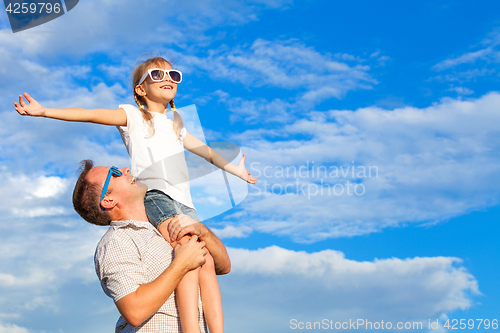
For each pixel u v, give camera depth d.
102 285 2.33
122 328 2.43
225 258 2.77
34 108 2.50
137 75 3.13
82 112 2.72
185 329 2.29
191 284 2.37
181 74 3.17
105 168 2.57
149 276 2.34
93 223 2.57
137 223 2.49
